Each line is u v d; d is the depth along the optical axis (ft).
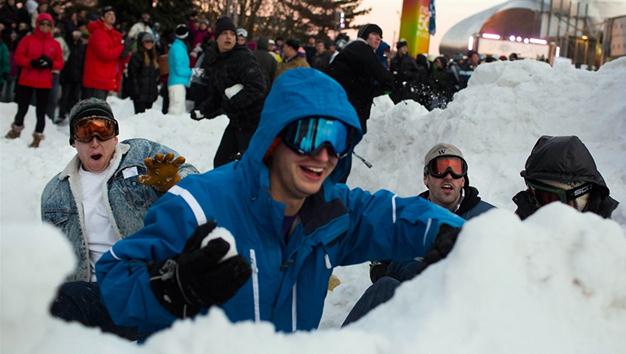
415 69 49.65
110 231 12.21
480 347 4.56
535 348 4.64
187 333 4.23
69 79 45.80
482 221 5.05
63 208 12.21
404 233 7.60
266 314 7.26
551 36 96.53
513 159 22.09
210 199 7.17
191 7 86.63
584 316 4.91
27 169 26.71
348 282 18.42
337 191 7.97
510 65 24.56
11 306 3.48
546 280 4.96
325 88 6.98
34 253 3.54
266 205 7.07
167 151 12.58
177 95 45.98
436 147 13.46
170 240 7.05
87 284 9.96
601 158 20.40
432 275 5.07
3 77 47.65
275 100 7.04
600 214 10.96
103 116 12.15
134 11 82.94
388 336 4.61
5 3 50.01
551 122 22.50
